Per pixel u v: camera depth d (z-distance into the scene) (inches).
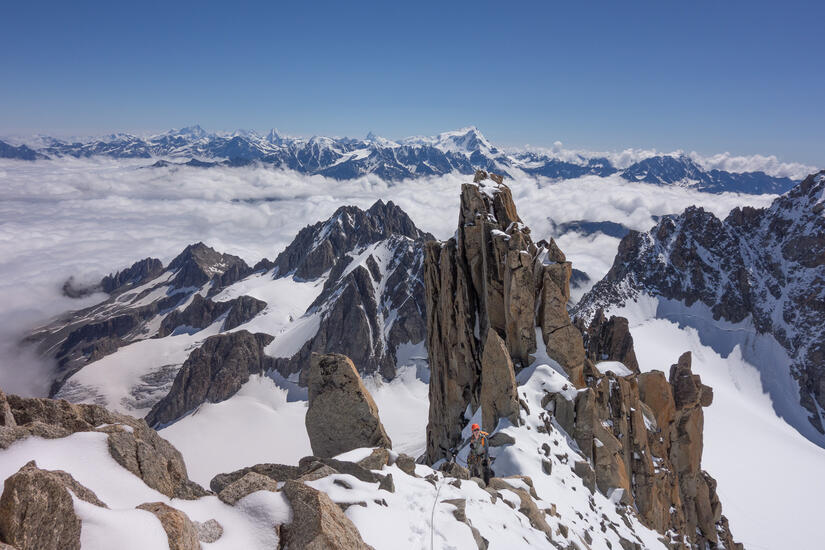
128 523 344.8
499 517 754.2
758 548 4544.8
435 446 2394.2
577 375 1926.7
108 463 428.1
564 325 1958.7
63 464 398.9
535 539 777.6
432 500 663.8
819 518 5191.9
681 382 2559.1
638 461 1907.0
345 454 717.3
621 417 1910.7
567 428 1670.8
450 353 2327.8
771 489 5787.4
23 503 316.2
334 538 428.5
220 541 418.0
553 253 2009.1
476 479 914.1
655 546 1422.2
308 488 479.2
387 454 762.8
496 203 2332.7
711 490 2593.5
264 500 469.4
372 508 561.9
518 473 1267.2
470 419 2016.5
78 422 500.7
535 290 2022.6
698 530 2390.5
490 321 2166.6
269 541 429.1
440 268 2522.1
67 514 328.5
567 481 1359.5
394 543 526.0
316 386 962.7
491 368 1616.6
